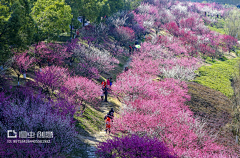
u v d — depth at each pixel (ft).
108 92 79.97
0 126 35.91
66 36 121.80
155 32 234.58
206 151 48.67
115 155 33.35
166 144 41.42
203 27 263.08
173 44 165.89
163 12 298.35
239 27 263.90
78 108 54.29
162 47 152.25
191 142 47.60
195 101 95.76
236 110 87.15
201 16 362.94
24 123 33.94
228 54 213.25
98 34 127.44
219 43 229.25
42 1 89.30
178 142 44.39
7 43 52.80
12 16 49.93
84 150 40.63
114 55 129.90
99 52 97.30
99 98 75.25
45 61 78.95
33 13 85.76
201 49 190.60
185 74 102.37
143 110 55.93
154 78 102.68
